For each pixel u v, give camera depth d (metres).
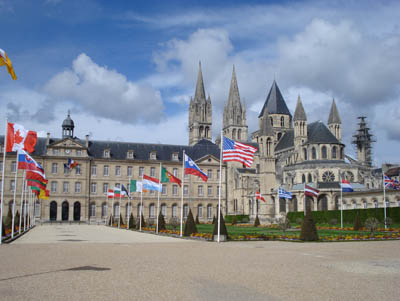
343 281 20.14
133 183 84.00
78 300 16.00
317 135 138.00
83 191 125.69
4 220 83.81
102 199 128.00
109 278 20.62
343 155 138.38
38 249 35.69
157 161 133.88
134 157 133.50
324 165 125.81
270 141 131.38
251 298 16.55
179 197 134.75
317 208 115.88
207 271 22.91
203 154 140.38
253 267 24.53
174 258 28.92
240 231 69.69
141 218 82.50
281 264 25.92
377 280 20.45
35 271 22.75
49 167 123.81
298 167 129.75
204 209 136.50
